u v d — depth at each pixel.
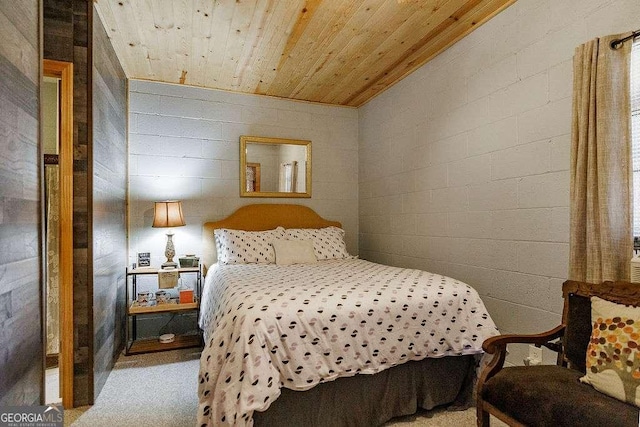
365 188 4.31
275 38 2.79
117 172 3.00
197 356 2.95
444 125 2.99
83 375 2.14
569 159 1.99
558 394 1.37
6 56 1.08
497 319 2.46
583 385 1.43
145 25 2.56
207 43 2.85
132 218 3.51
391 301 1.96
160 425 1.94
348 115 4.44
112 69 2.81
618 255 1.70
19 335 1.15
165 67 3.30
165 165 3.65
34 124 1.28
